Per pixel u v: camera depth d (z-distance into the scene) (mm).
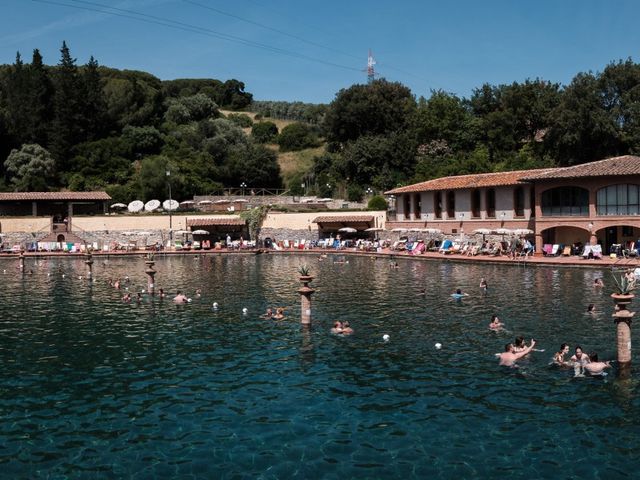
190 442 15359
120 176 106062
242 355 23125
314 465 14047
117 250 73562
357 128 111188
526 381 19391
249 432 15883
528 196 62844
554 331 25672
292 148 131500
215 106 141875
